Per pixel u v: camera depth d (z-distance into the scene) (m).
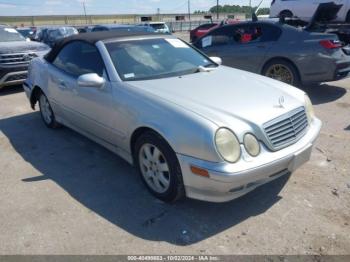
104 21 75.00
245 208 3.25
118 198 3.47
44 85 5.14
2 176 3.98
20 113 6.50
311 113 3.69
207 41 8.04
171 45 4.52
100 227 3.03
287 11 14.12
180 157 2.96
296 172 3.85
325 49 6.41
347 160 4.12
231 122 2.90
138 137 3.48
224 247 2.75
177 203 3.35
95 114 4.03
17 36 9.52
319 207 3.22
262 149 2.96
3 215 3.23
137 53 4.14
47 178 3.91
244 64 7.41
